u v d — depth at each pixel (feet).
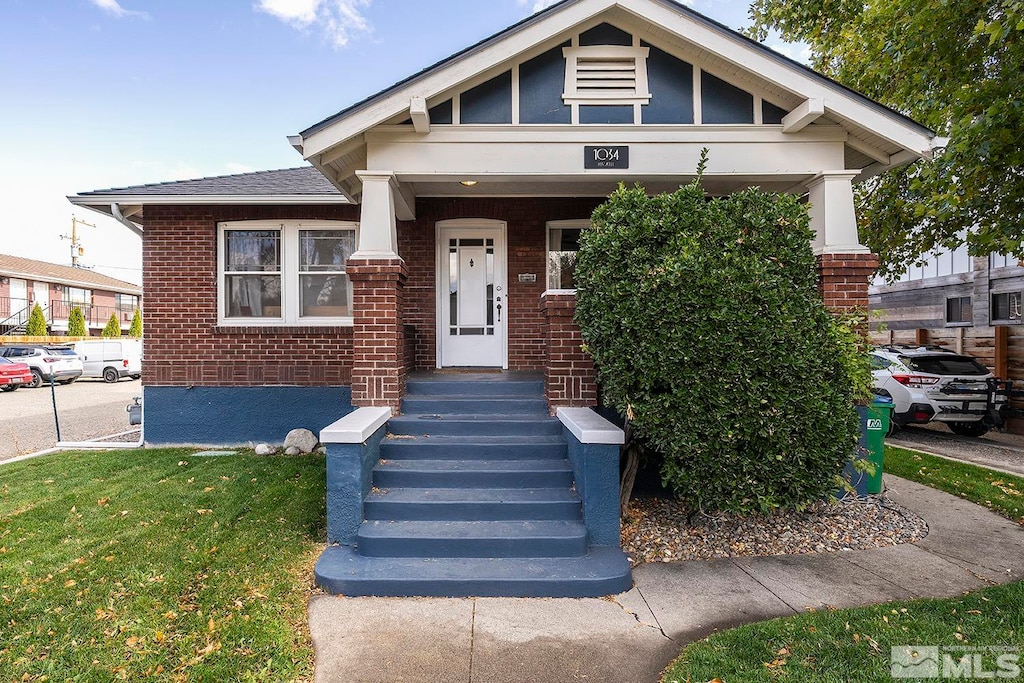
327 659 10.00
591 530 14.51
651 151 18.49
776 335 13.07
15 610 11.16
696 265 13.15
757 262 13.42
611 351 14.25
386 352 18.51
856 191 31.96
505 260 26.63
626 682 9.41
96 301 122.31
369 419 15.98
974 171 21.34
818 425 13.33
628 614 11.73
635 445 16.89
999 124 19.42
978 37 20.45
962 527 16.74
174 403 26.23
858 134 18.69
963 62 21.89
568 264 21.40
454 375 23.85
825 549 15.19
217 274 26.30
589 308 15.23
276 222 26.55
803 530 16.22
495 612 11.81
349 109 17.04
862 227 30.91
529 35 17.39
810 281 14.52
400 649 10.35
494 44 17.33
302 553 14.28
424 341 26.30
